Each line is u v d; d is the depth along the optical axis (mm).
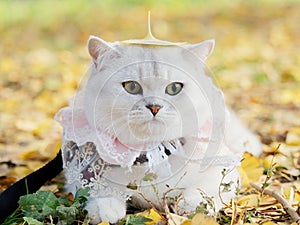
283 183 775
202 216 549
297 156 898
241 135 798
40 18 3053
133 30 2605
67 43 2359
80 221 592
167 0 3482
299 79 1594
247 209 649
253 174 768
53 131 1135
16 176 824
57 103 1377
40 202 617
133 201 634
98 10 3324
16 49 2252
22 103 1419
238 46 2182
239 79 1622
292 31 2518
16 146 1042
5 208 631
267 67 1775
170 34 2494
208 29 2637
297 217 610
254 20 2865
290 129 1067
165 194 594
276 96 1414
